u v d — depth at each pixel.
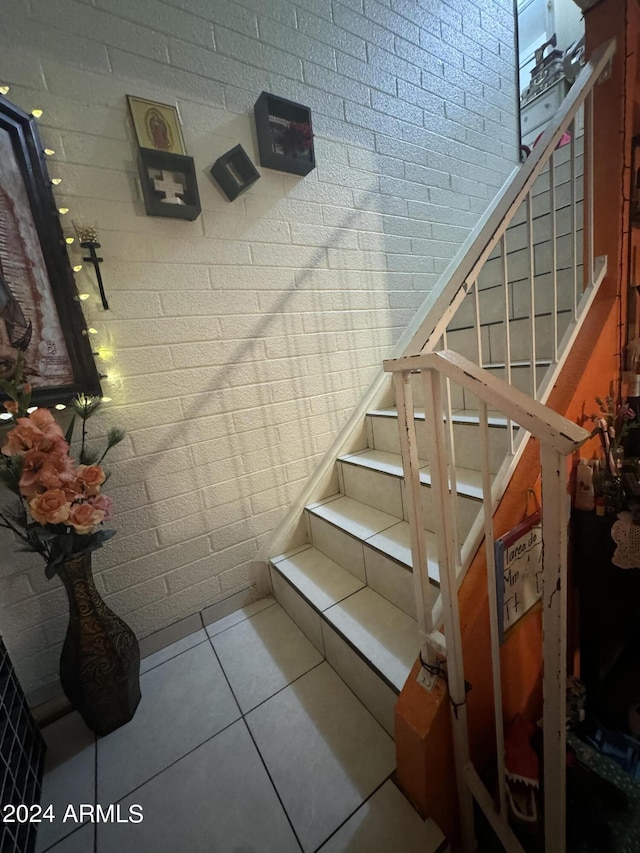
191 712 1.22
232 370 1.53
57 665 1.26
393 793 0.95
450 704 0.85
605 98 1.20
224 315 1.49
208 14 1.33
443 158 2.11
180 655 1.44
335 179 1.71
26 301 1.08
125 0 1.19
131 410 1.33
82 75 1.15
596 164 1.25
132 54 1.21
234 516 1.60
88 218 1.20
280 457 1.70
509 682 1.00
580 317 1.21
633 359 1.33
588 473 1.14
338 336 1.82
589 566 1.16
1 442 1.10
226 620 1.60
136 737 1.15
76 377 1.19
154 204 1.26
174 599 1.50
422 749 0.83
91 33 1.15
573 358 1.17
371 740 1.07
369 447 1.97
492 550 0.69
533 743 1.01
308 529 1.79
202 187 1.39
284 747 1.08
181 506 1.47
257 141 1.47
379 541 1.38
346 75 1.69
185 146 1.33
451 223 2.19
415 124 1.97
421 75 1.96
